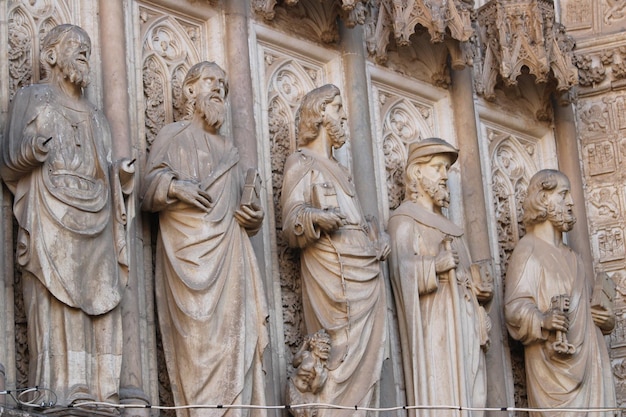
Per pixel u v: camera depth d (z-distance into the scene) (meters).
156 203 12.88
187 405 12.48
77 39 12.63
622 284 16.59
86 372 11.95
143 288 13.00
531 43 16.08
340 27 15.19
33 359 11.91
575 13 17.44
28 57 12.96
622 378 16.36
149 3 13.99
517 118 16.59
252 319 12.91
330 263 13.56
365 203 14.66
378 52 15.41
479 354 14.48
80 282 12.01
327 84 14.52
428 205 14.84
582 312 15.29
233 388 12.61
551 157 16.78
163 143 13.21
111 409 11.98
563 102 16.72
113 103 13.20
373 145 15.12
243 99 14.12
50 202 12.02
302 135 14.20
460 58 15.72
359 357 13.41
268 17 14.62
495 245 15.88
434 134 15.85
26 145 12.04
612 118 17.05
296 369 13.37
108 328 12.14
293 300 13.98
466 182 15.70
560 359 15.06
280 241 14.06
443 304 14.33
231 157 13.34
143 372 12.78
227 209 13.03
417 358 14.16
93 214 12.16
